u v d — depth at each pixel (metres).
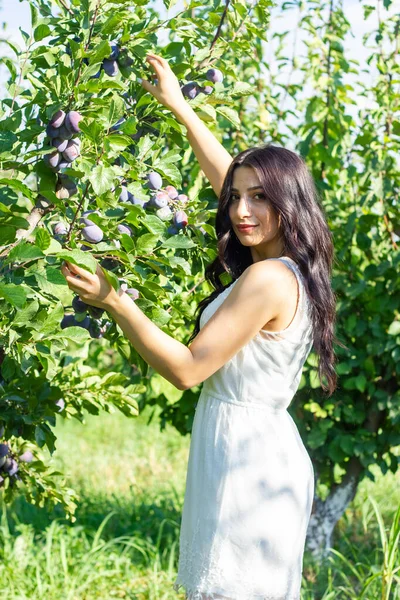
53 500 2.89
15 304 1.71
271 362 2.14
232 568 2.09
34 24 2.14
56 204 1.96
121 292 1.91
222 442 2.14
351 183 4.44
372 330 4.21
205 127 2.49
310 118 4.41
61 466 6.89
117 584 4.13
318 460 4.45
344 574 4.18
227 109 2.57
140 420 9.10
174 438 8.40
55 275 1.83
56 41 2.28
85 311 2.10
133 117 2.02
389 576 3.11
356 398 4.43
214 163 2.49
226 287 2.39
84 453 7.55
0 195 2.12
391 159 4.18
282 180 2.15
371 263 4.29
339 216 4.26
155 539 4.93
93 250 1.97
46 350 2.01
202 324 2.25
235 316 2.03
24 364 2.00
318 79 4.39
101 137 2.02
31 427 2.52
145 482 6.51
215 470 2.13
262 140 4.61
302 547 2.23
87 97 2.06
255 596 2.10
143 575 4.30
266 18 2.66
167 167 2.31
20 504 5.44
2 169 2.10
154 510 5.36
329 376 2.28
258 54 4.56
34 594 3.90
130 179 2.23
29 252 1.78
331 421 4.25
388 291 4.20
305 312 2.16
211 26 2.55
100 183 1.96
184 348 1.98
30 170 2.13
